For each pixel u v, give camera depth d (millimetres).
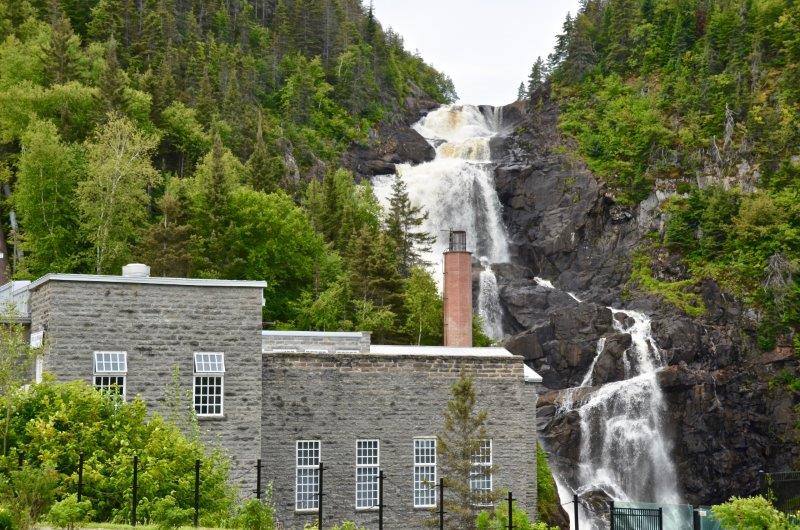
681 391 96750
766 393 102875
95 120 102500
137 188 88000
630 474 92375
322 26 186375
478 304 116000
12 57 110188
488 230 133625
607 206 131000
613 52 170375
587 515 85062
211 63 157750
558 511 65250
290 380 49469
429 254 128125
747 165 133750
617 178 133625
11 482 32000
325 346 57250
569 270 128000
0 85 108000
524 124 155375
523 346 102312
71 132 101812
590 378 100562
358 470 50062
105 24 142875
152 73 127875
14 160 104438
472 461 46938
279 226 95188
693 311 111562
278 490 48469
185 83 141375
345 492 49625
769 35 158000
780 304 109312
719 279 114875
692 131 140500
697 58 160375
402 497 50375
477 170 136500
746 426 99688
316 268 95438
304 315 89750
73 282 44969
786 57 151750
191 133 118875
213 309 47000
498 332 114125
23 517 29469
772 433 100938
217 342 46906
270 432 48781
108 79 105750
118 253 87125
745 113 142875
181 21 170750
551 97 161500
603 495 87188
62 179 90625
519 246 131250
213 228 92125
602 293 120562
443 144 156750
